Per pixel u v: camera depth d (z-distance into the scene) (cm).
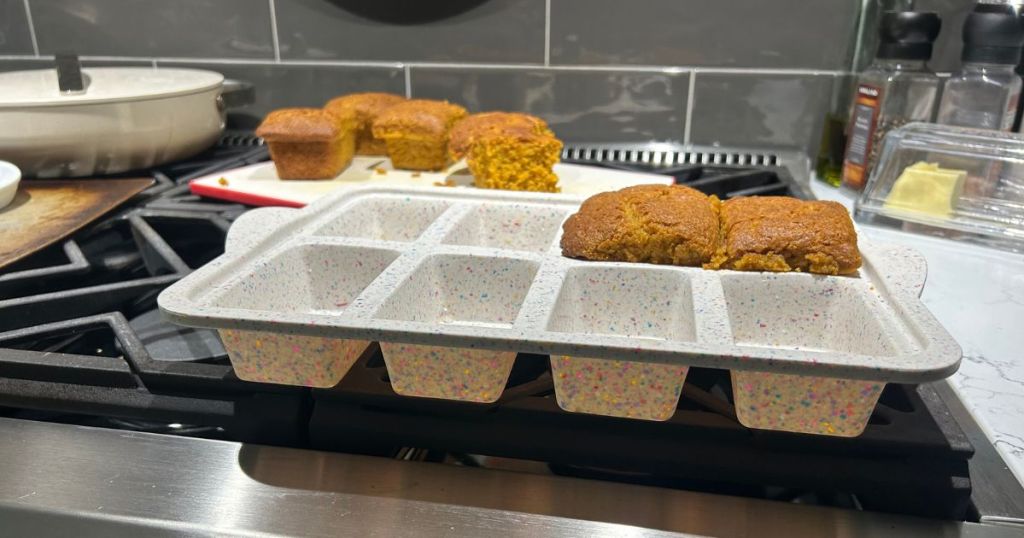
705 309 41
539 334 35
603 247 49
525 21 101
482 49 104
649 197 51
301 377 41
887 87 84
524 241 62
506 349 35
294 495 39
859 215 78
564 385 38
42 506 39
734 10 95
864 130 86
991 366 50
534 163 82
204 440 43
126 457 42
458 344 35
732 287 47
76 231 69
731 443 39
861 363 32
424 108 96
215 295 41
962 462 37
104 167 90
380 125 94
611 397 38
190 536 37
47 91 88
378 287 43
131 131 87
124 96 84
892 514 37
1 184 73
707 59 99
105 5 111
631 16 98
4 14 113
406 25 104
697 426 40
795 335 47
